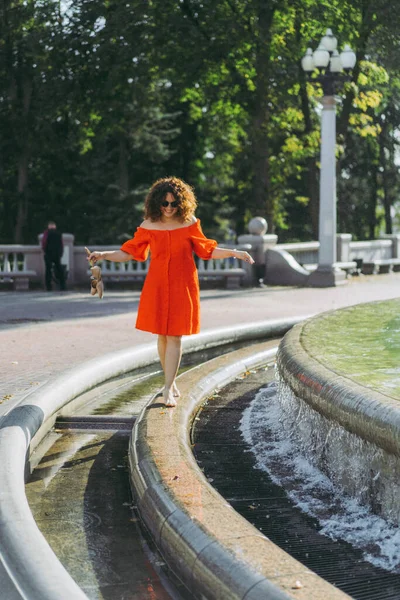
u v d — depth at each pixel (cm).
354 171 4709
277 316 1255
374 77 2791
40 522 389
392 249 2917
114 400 679
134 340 953
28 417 507
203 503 345
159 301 525
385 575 313
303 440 475
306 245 2339
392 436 343
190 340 908
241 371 752
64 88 2786
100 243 3691
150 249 528
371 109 3341
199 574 291
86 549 354
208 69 2708
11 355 829
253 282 2114
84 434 554
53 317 1248
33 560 303
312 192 3097
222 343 979
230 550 290
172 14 2519
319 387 429
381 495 365
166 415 511
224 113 3238
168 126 3944
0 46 3409
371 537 349
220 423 563
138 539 364
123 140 3619
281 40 2580
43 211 3919
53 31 2741
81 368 679
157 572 329
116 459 494
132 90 2827
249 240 2116
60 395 588
